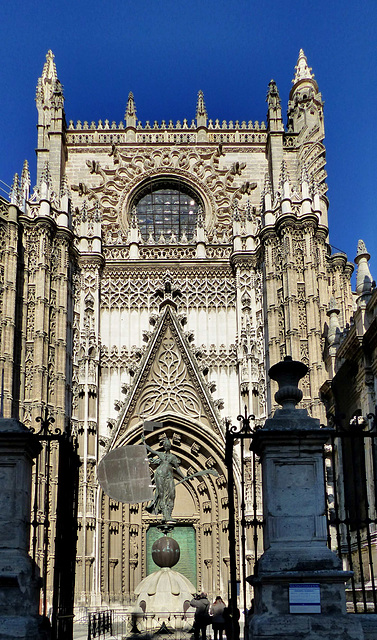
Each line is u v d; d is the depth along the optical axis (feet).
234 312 134.62
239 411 127.03
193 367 127.65
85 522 115.44
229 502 44.57
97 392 126.41
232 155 148.15
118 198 144.36
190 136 149.89
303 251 124.98
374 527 82.43
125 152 146.82
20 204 121.70
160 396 127.65
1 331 112.16
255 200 144.66
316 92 147.95
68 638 47.06
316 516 40.96
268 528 41.09
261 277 131.03
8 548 41.39
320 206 131.44
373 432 42.32
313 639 37.93
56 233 125.59
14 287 115.03
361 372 89.40
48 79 147.74
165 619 69.00
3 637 38.19
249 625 40.68
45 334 118.01
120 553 120.26
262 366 127.34
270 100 146.20
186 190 148.46
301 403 116.57
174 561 87.56
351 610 62.64
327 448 102.73
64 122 146.00
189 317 134.62
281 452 41.96
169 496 100.63
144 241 144.46
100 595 114.32
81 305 130.41
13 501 42.09
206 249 138.10
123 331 133.28
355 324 91.30
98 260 133.28
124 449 74.43
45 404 115.03
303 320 121.39
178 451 128.16
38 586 43.65
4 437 42.52
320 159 141.18
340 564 39.83
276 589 39.24
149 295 135.23
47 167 128.36
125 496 72.74
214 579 120.37
